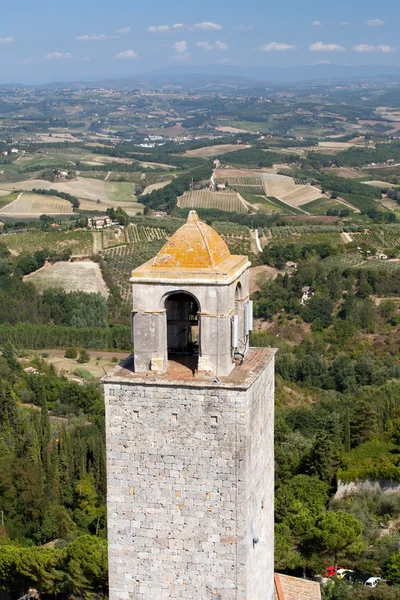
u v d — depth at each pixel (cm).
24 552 6375
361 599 5419
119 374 2733
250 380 2642
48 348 16000
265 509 3034
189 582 2770
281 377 14350
